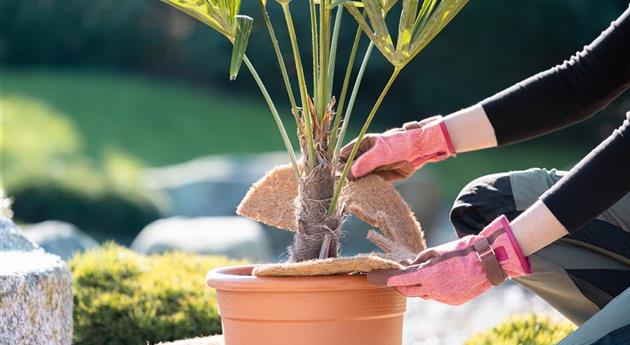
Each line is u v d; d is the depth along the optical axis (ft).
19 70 56.29
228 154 44.98
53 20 56.65
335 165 6.11
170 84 54.75
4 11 56.65
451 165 43.55
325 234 6.03
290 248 6.33
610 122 47.83
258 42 50.29
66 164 33.09
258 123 49.57
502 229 5.54
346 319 5.71
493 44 48.85
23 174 30.53
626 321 5.56
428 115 50.88
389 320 5.94
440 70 49.93
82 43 56.80
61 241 14.90
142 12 55.83
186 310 9.68
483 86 49.88
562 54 48.96
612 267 6.39
